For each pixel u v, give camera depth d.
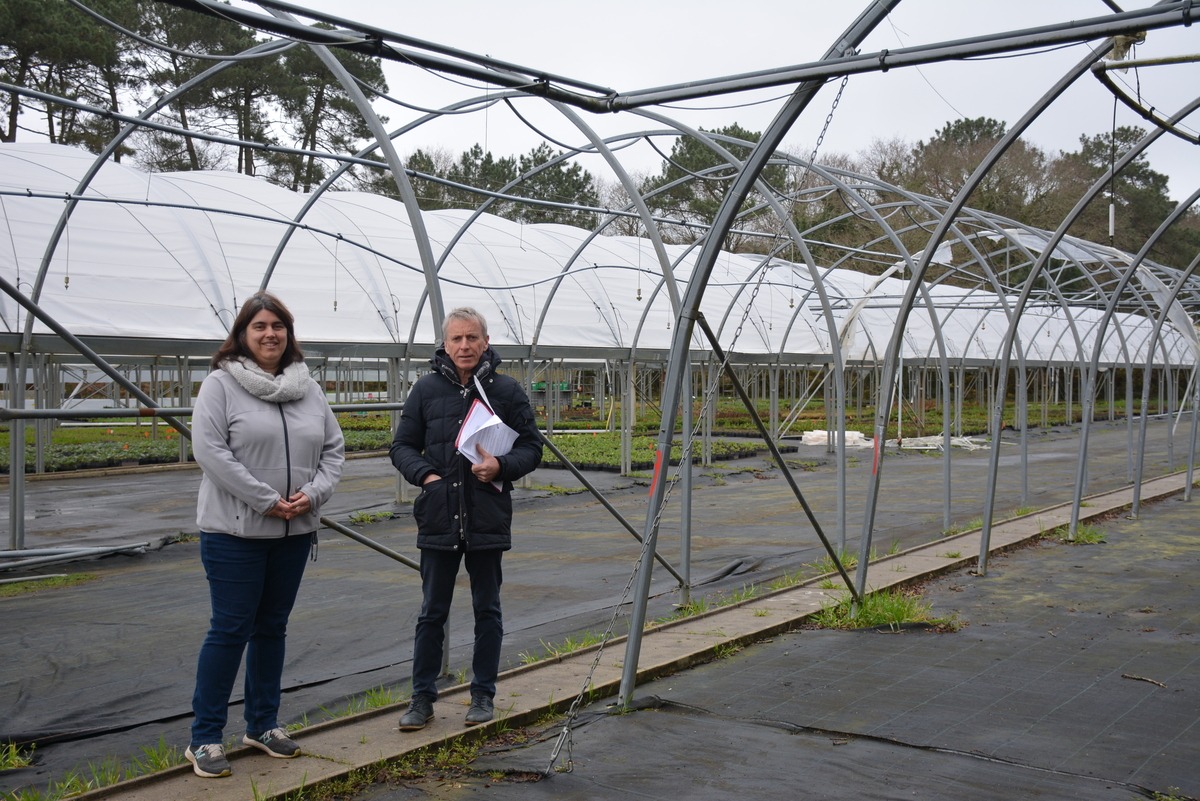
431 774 4.55
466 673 6.31
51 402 21.83
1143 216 41.31
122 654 6.87
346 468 21.20
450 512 4.99
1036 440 30.48
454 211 23.23
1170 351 39.78
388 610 8.26
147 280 16.27
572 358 19.62
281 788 4.23
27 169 16.23
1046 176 38.28
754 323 25.92
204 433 4.40
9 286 4.81
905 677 6.10
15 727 5.33
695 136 9.62
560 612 8.23
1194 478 18.20
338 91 36.97
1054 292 15.26
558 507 15.59
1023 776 4.45
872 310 29.72
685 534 8.16
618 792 4.30
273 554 4.62
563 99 5.59
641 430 30.05
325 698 5.80
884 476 20.30
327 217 19.70
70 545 11.57
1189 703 5.54
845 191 11.80
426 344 17.44
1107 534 12.11
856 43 5.38
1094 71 6.56
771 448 6.92
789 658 6.59
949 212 7.41
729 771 4.54
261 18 4.68
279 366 4.73
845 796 4.23
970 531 11.97
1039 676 6.11
